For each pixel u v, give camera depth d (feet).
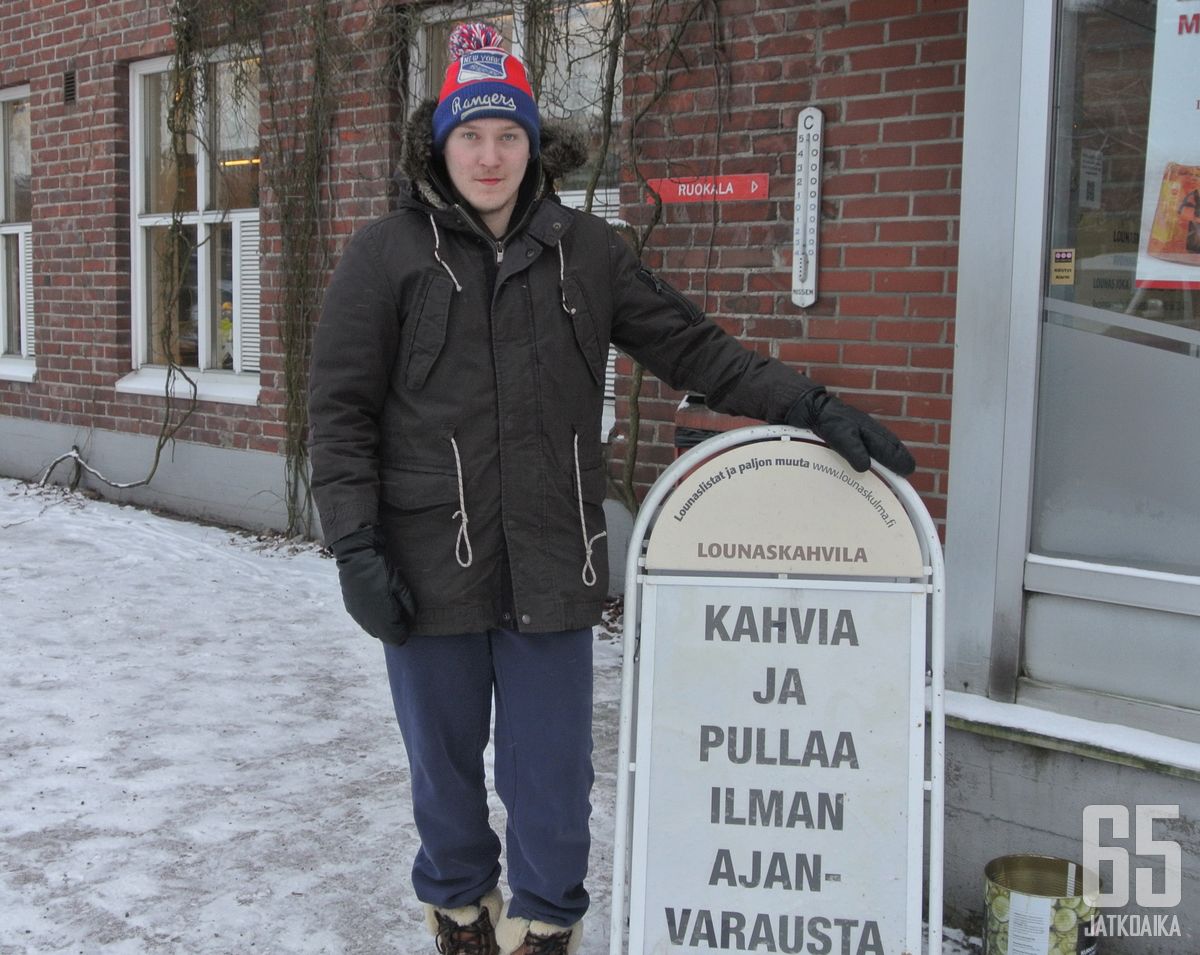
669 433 15.48
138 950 8.38
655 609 7.34
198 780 11.21
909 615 7.19
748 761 7.24
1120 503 8.20
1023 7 8.08
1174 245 7.86
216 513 22.99
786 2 12.98
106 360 25.18
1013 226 8.23
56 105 25.64
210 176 23.13
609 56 15.93
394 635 6.88
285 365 21.11
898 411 12.49
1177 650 7.92
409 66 19.04
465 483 6.97
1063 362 8.32
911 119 12.17
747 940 7.17
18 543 20.97
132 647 15.21
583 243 7.29
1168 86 7.80
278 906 9.01
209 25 21.97
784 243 13.24
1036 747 8.25
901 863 7.11
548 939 7.66
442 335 6.89
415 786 7.60
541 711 7.31
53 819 10.35
